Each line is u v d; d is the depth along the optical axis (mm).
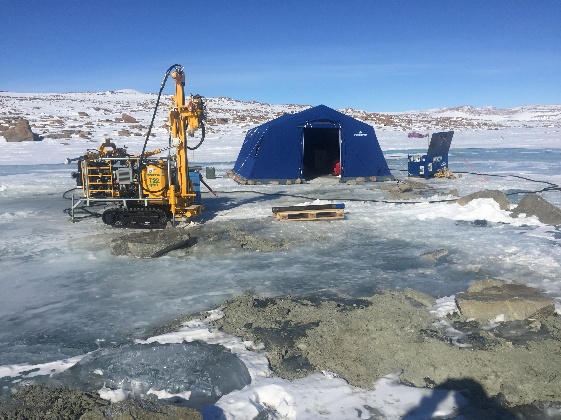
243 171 19812
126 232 10820
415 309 6223
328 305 6539
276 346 5480
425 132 58156
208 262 8570
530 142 43812
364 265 8328
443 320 6027
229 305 6613
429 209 12750
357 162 19109
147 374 4734
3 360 5238
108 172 11445
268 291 7191
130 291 7223
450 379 4699
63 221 12031
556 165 24656
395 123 74375
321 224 11406
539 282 7293
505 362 4883
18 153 32344
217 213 12844
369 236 10266
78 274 7992
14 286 7453
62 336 5809
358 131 19172
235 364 4875
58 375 4867
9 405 4324
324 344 5445
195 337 5664
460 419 4113
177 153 11375
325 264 8406
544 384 4531
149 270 8164
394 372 4855
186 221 11492
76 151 33500
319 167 22594
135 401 4121
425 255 8711
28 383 4730
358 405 4320
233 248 9367
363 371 4871
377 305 6371
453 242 9664
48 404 4332
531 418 4125
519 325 5824
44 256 9000
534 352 5066
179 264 8477
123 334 5848
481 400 4379
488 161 27328
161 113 74812
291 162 18750
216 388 4512
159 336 5645
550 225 10953
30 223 11820
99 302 6816
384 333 5582
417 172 20125
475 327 5824
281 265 8375
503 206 12391
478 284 6898
